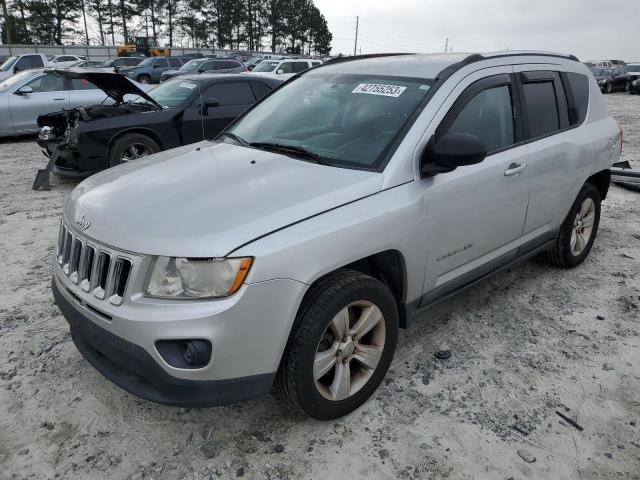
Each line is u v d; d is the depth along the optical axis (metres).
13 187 7.62
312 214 2.41
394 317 2.80
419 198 2.78
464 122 3.12
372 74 3.47
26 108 11.34
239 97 8.41
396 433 2.63
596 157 4.28
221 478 2.36
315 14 79.50
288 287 2.26
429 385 3.01
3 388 2.95
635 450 2.55
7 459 2.45
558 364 3.23
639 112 17.75
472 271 3.36
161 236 2.23
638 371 3.17
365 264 2.82
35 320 3.70
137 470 2.40
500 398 2.91
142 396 2.30
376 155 2.84
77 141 7.12
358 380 2.75
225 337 2.17
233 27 71.19
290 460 2.46
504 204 3.39
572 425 2.71
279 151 3.13
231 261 2.17
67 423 2.68
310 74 3.96
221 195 2.52
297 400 2.47
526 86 3.67
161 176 2.88
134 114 7.54
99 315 2.35
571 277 4.46
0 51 42.00
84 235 2.50
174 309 2.15
